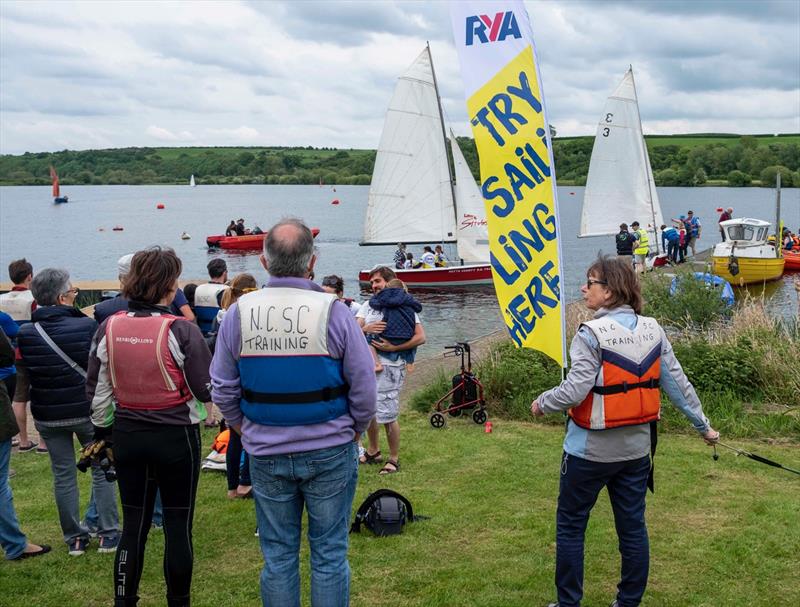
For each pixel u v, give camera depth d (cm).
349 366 349
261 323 346
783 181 14212
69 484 529
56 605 463
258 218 8981
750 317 1132
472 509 605
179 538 414
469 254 3180
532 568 496
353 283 3444
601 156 3475
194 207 11525
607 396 397
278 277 358
